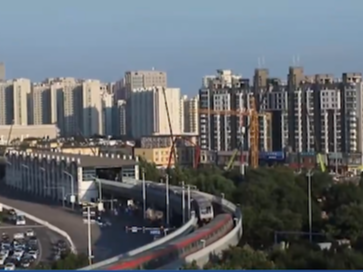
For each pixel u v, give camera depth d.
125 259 152.12
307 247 184.88
